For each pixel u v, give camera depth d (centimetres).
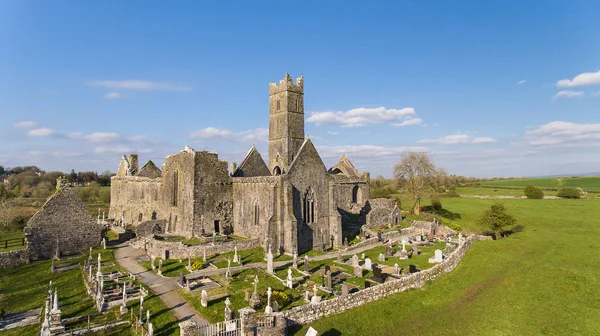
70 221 5372
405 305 3403
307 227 5481
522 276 4247
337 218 5756
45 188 12925
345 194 7381
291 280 3653
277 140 7306
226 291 3447
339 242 5728
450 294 3734
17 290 3769
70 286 3806
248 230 5584
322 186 5766
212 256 4756
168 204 6266
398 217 7475
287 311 2814
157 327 2714
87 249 5478
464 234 6669
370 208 7381
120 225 7406
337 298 3119
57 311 2697
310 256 5022
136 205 7619
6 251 4894
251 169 6644
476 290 3869
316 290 3341
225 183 5875
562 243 5794
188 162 5669
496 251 5328
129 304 3172
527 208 9450
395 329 2988
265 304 3119
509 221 6594
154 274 4075
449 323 3148
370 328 2948
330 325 2892
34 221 5100
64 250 5281
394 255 4988
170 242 4897
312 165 5631
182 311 3000
